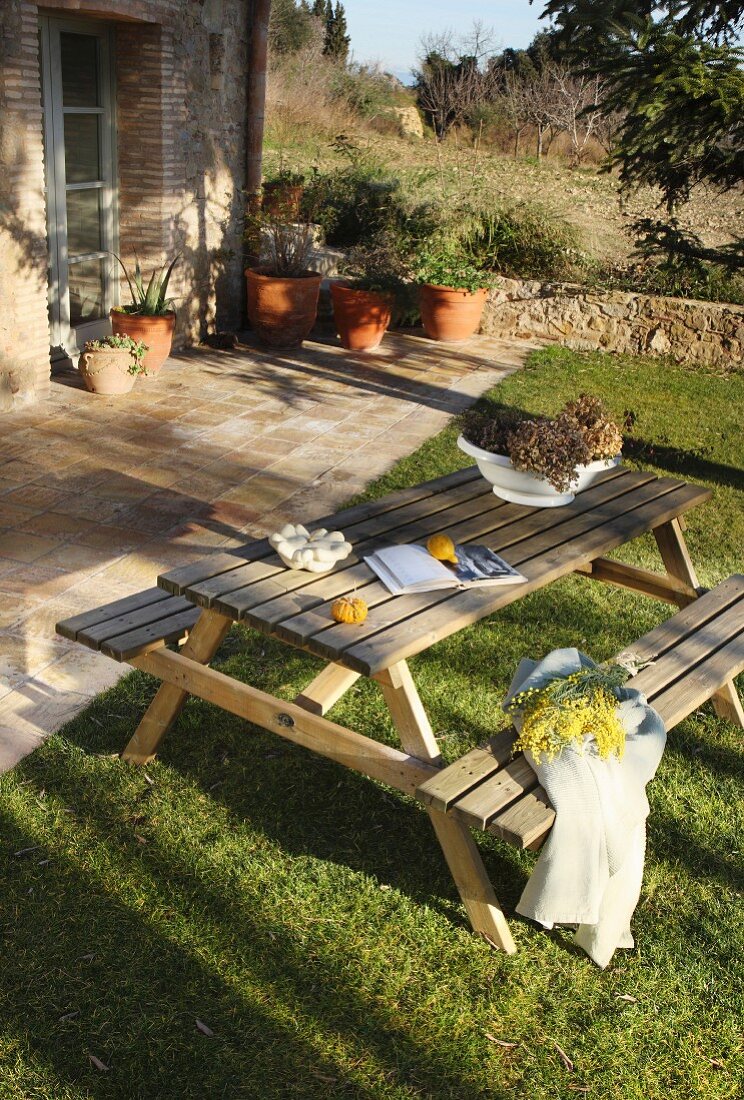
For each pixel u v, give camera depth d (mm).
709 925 2840
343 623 2762
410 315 10375
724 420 7996
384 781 2775
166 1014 2408
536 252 10852
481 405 7895
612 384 8844
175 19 7785
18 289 6715
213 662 3975
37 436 6496
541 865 2551
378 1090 2262
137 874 2850
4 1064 2246
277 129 17938
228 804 3182
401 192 11188
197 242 8883
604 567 4387
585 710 2531
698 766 3572
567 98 20500
